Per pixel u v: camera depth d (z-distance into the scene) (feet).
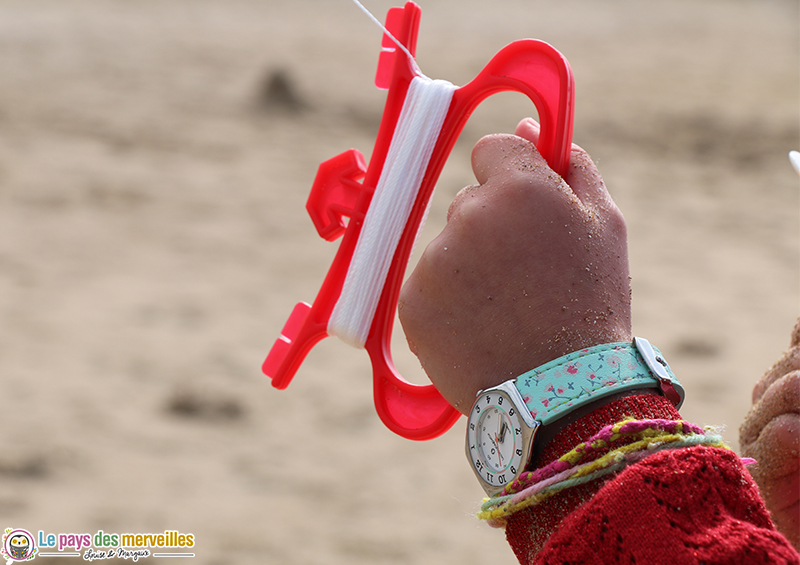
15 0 72.13
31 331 21.06
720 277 29.45
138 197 33.14
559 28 85.87
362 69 59.00
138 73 52.47
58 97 45.24
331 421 17.65
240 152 40.60
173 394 18.20
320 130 45.62
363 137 45.16
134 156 38.14
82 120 42.04
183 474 15.26
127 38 62.39
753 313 26.21
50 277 24.90
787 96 57.82
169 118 44.42
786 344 23.67
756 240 33.76
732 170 43.01
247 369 19.85
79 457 15.53
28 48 55.52
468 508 14.65
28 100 44.04
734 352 22.98
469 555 13.28
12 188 32.37
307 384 19.24
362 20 80.48
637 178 40.93
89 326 21.67
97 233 28.99
